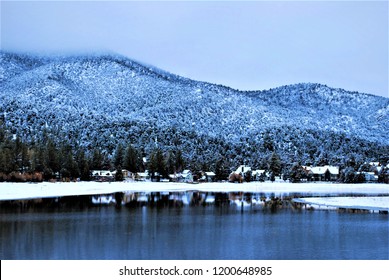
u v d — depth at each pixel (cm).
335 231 7544
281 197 15500
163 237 6981
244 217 9362
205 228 7844
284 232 7444
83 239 6762
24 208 10919
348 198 14238
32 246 6247
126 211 10400
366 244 6469
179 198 14900
